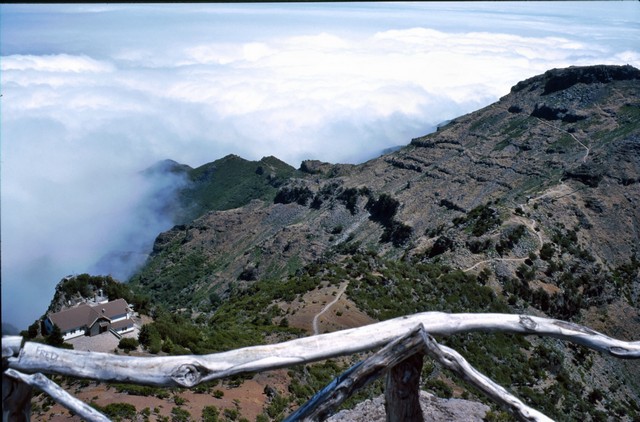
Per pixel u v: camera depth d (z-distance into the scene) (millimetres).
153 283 162000
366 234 146125
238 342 36562
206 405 20062
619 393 52719
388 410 5758
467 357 42062
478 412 11094
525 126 168750
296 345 5406
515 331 5906
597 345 5949
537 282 73062
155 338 31406
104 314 34125
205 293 146625
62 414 16734
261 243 156375
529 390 42312
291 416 5250
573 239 89375
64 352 5094
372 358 5348
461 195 143875
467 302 61156
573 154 146000
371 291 55188
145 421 17391
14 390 5074
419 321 5707
